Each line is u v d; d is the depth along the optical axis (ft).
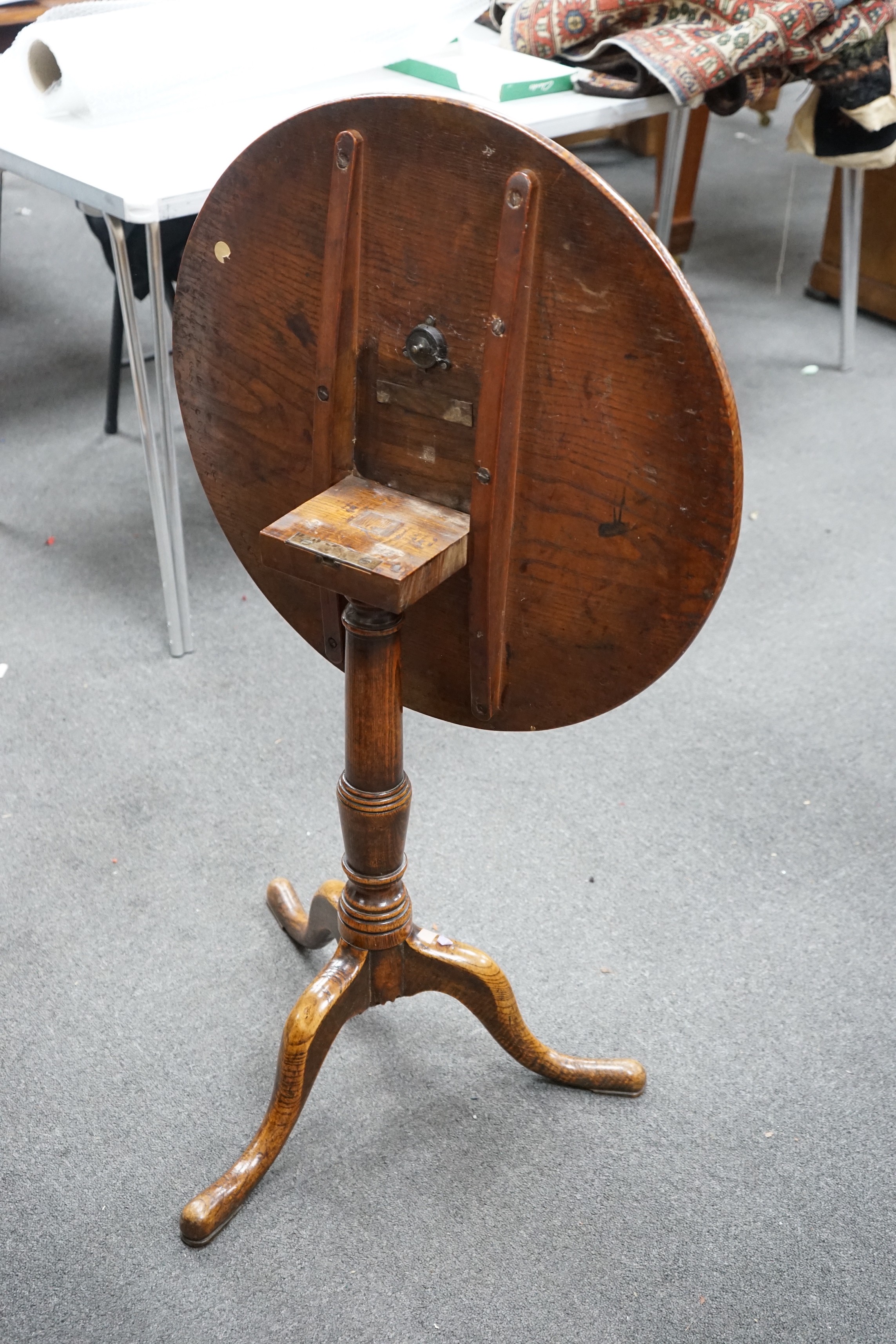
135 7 6.18
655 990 4.71
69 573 7.11
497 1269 3.76
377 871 3.77
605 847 5.38
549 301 2.74
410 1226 3.88
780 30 6.52
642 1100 4.31
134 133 5.81
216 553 7.41
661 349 2.64
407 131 2.73
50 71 5.91
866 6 7.07
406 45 6.41
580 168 2.53
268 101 6.30
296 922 4.74
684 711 6.25
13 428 8.52
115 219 5.30
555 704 3.42
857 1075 4.42
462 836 5.41
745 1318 3.65
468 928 4.93
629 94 6.41
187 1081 4.31
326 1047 3.85
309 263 3.08
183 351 3.53
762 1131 4.21
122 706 6.11
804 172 13.50
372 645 3.37
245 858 5.25
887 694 6.39
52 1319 3.58
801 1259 3.82
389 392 3.15
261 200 3.08
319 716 6.12
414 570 2.93
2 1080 4.28
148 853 5.25
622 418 2.79
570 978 4.75
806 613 6.98
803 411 9.07
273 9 6.17
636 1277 3.75
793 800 5.69
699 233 12.00
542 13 6.83
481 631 3.33
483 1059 4.47
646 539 2.93
